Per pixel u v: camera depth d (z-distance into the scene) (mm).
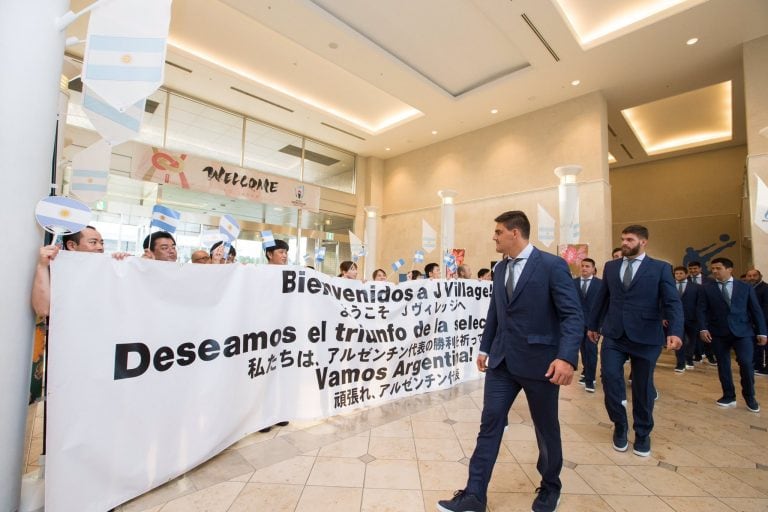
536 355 1790
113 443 1705
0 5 1513
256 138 9930
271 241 3189
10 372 1459
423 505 1873
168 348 1942
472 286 4293
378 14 6215
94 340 1658
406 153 12055
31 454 2326
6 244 1449
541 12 5750
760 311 3629
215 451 2174
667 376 5023
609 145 10844
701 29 6113
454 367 4023
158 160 7922
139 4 1499
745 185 8586
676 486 2143
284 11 5832
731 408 3617
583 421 3207
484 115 9289
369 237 11023
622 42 6469
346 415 3068
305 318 2768
